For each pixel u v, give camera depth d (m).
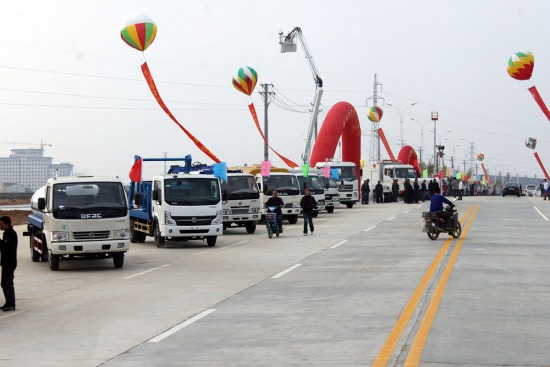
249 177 33.34
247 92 49.16
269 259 21.78
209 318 12.21
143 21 33.94
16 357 9.56
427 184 70.12
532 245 24.39
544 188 70.81
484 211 45.66
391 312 12.31
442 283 15.64
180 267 20.45
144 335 10.88
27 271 20.47
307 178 42.44
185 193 26.34
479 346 9.55
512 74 44.59
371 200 69.12
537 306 12.74
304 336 10.49
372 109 75.56
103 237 20.08
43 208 19.91
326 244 26.23
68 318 12.64
